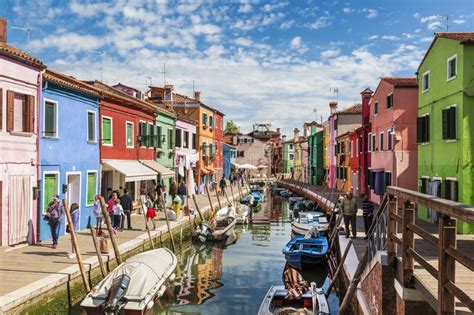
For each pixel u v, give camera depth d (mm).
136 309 10227
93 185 20062
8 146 14219
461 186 15938
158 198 26031
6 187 14148
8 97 14148
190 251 21172
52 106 16781
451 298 4953
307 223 24578
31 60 15031
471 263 4254
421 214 19984
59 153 17062
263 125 98938
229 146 64000
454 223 4953
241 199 42281
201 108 41469
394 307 7320
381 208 8148
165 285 13102
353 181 37438
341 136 41344
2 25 15406
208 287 14930
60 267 11805
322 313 10609
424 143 19812
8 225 14281
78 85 18922
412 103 24516
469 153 15844
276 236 26297
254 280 15883
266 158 87062
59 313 10641
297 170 76875
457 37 16875
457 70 16297
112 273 11594
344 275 12867
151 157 27422
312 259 16797
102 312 10125
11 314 8898
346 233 17078
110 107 21625
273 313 10734
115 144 22219
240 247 22391
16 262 12336
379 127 28172
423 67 20359
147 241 16969
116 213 18469
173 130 32094
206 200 35031
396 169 24562
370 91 33969
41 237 15672
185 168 34625
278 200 51500
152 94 39844
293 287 12484
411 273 6488
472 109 15836
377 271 7777
